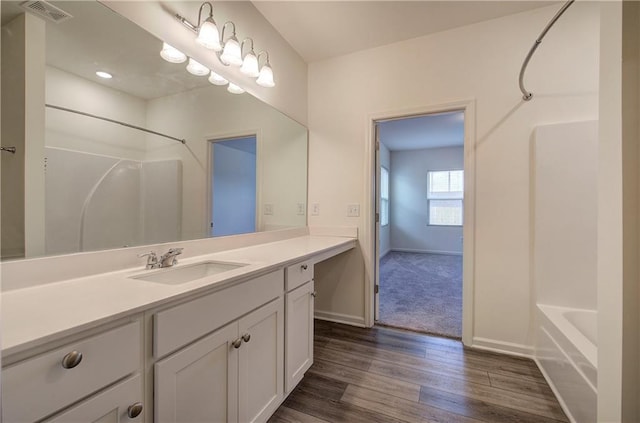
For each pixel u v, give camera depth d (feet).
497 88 6.70
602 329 2.57
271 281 4.42
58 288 3.08
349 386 5.34
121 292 2.92
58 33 3.42
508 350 6.57
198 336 3.14
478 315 6.85
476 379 5.56
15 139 3.05
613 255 2.44
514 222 6.54
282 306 4.71
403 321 8.47
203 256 5.23
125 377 2.48
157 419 2.70
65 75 3.50
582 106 5.99
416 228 22.02
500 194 6.66
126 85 4.19
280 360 4.64
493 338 6.72
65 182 3.51
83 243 3.67
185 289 3.01
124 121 4.18
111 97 4.01
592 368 3.90
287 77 7.86
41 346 1.97
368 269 8.13
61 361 2.06
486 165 6.78
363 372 5.81
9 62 3.00
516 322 6.53
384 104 7.91
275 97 7.39
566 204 5.90
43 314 2.33
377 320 8.52
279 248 6.23
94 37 3.79
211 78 5.59
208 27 4.78
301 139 8.57
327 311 8.63
